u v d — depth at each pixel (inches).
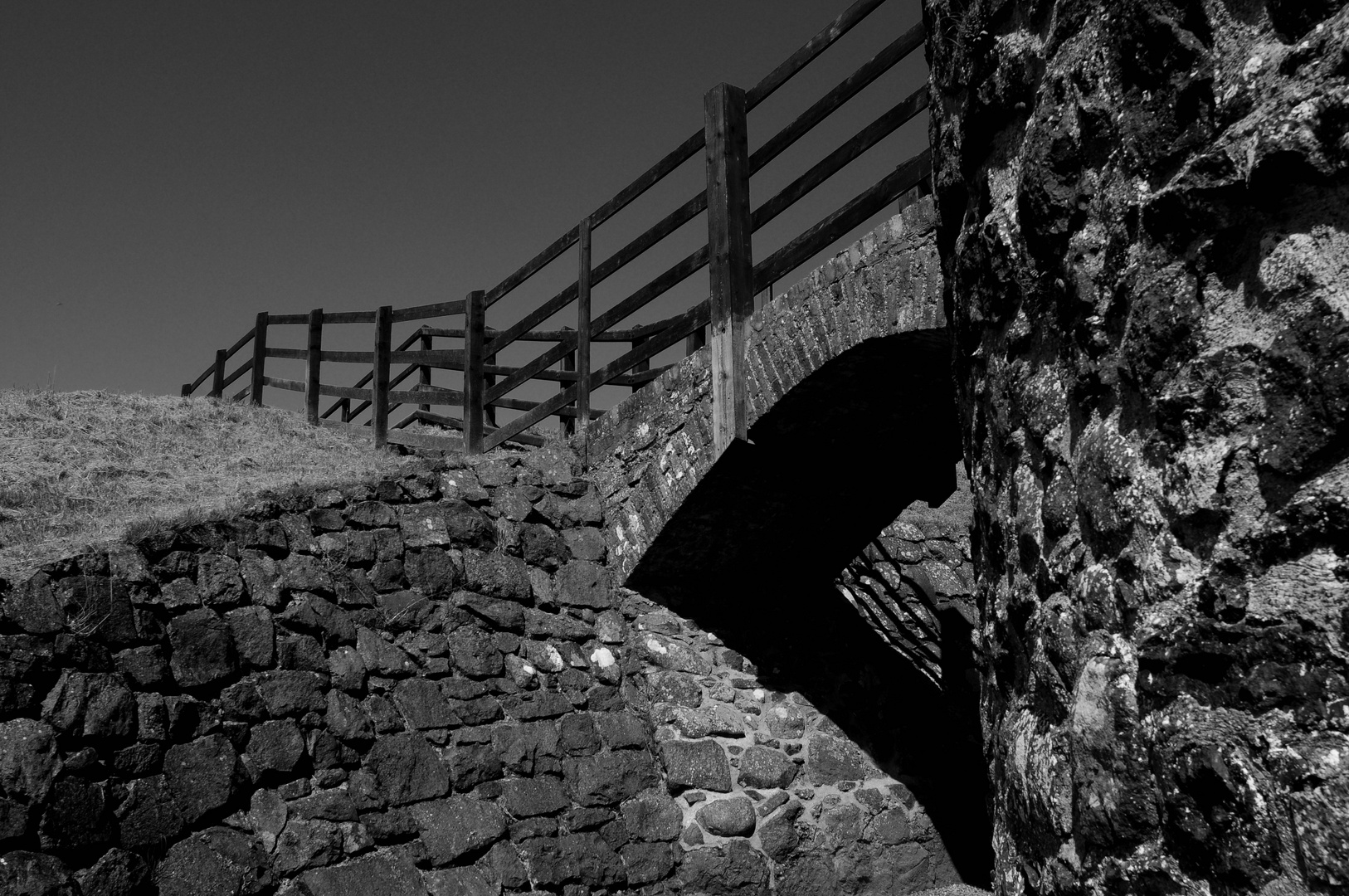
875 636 324.8
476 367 371.2
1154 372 97.9
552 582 285.4
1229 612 84.7
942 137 152.6
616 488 302.5
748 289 264.7
